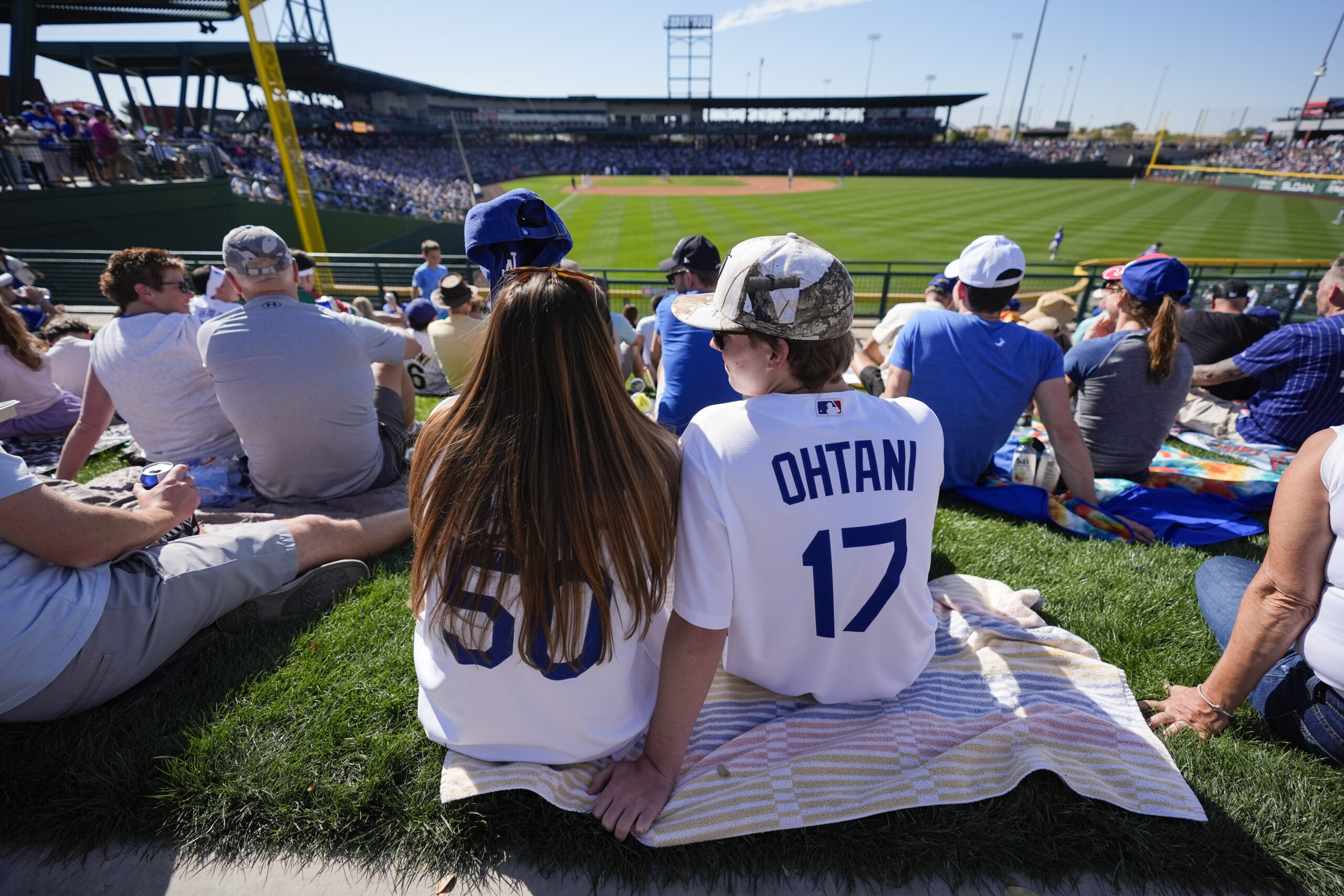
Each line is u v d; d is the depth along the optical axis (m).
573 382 1.22
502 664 1.39
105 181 14.40
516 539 1.22
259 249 2.39
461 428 1.27
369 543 2.46
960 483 3.30
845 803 1.50
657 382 5.14
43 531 1.53
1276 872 1.45
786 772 1.57
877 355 4.57
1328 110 77.25
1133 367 3.14
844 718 1.74
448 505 1.26
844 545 1.44
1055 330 4.97
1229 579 2.20
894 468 1.45
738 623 1.58
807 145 82.25
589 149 79.62
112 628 1.67
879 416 1.46
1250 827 1.52
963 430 3.11
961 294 3.01
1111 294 4.54
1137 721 1.78
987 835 1.47
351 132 58.03
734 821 1.46
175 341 2.79
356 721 1.78
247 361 2.44
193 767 1.60
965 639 2.05
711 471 1.36
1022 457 3.31
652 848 1.46
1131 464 3.36
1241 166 69.19
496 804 1.53
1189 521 2.95
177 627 1.82
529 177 67.94
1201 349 4.66
